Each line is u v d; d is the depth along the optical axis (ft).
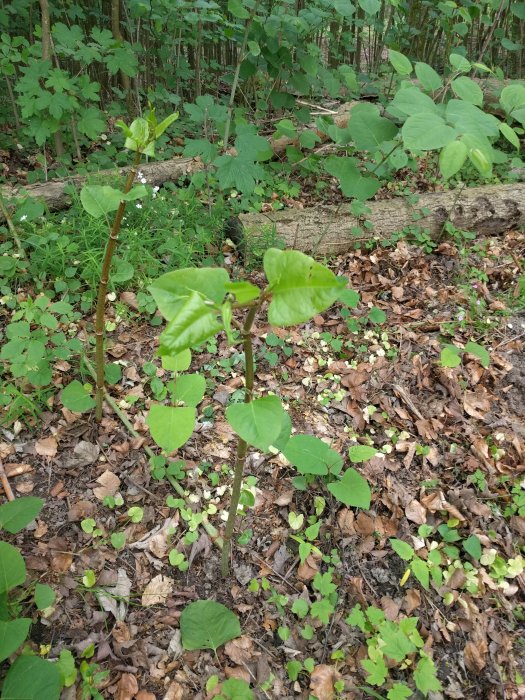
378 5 10.55
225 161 10.67
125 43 13.21
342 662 6.40
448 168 6.45
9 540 6.92
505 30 19.20
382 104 17.25
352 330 10.53
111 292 10.32
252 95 17.89
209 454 8.26
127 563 6.96
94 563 6.88
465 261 12.49
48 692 5.35
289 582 7.06
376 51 20.38
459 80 7.59
